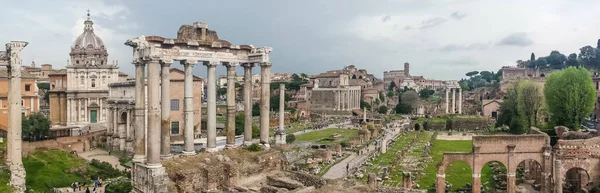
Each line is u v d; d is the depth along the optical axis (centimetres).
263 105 5362
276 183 4725
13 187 4712
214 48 4912
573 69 9812
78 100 11375
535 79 17412
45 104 15312
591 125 11750
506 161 5625
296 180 4788
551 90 9844
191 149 4725
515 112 12550
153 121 4050
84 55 11912
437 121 16125
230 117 5231
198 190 4253
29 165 6247
